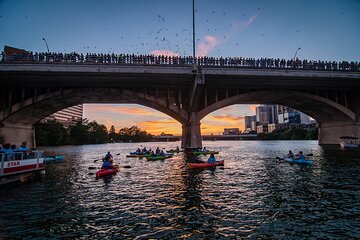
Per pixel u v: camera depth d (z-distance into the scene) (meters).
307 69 42.34
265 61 42.41
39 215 11.14
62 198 14.02
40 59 36.84
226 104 47.75
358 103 51.31
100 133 156.50
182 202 12.84
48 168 27.44
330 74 42.97
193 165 25.88
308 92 51.19
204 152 43.38
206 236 8.75
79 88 43.34
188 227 9.54
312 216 10.62
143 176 21.03
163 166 27.70
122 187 16.75
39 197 14.27
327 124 63.47
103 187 16.83
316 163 27.84
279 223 9.85
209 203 12.57
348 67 44.66
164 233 9.05
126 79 40.56
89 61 37.69
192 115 46.56
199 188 16.02
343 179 18.55
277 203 12.47
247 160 34.00
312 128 170.00
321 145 62.53
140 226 9.73
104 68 37.22
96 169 26.39
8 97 43.03
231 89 49.34
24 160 18.89
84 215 11.08
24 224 10.08
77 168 27.38
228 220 10.20
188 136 47.88
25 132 52.28
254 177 19.86
